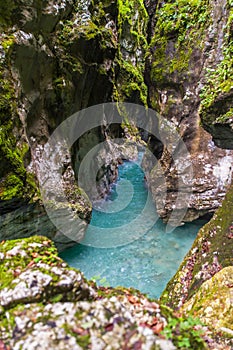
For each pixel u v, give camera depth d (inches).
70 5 296.7
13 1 222.8
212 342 118.9
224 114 223.5
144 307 94.4
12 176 200.1
